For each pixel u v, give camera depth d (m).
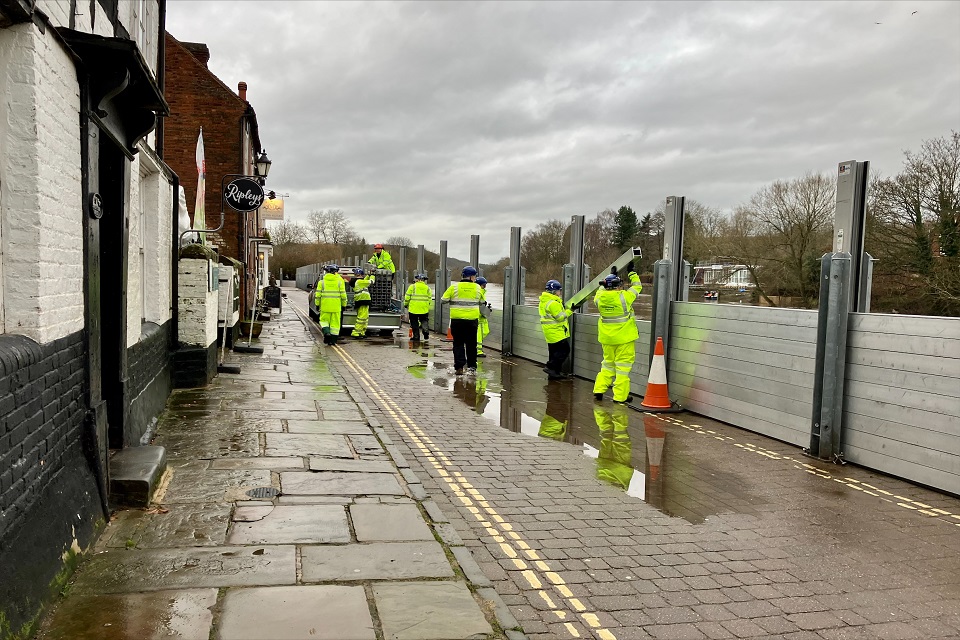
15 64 3.30
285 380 10.69
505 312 16.34
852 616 3.74
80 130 4.17
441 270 22.66
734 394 8.80
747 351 8.58
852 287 7.19
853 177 7.06
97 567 3.80
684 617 3.66
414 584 3.78
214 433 7.01
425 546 4.34
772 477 6.52
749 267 24.86
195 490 5.20
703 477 6.45
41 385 3.40
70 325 3.95
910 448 6.40
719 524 5.17
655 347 9.76
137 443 6.05
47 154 3.52
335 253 89.88
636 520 5.21
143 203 7.82
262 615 3.35
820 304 7.26
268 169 22.48
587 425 8.71
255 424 7.48
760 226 28.11
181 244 11.16
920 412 6.31
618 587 4.02
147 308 7.91
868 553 4.66
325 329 17.70
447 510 5.28
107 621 3.23
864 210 7.12
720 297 16.95
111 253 5.43
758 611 3.76
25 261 3.36
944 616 3.77
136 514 4.64
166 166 8.45
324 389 9.99
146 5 8.38
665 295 10.23
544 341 14.66
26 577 3.06
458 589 3.75
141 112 5.46
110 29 5.62
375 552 4.20
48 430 3.52
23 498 3.12
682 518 5.29
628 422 8.95
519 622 3.54
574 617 3.62
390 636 3.21
